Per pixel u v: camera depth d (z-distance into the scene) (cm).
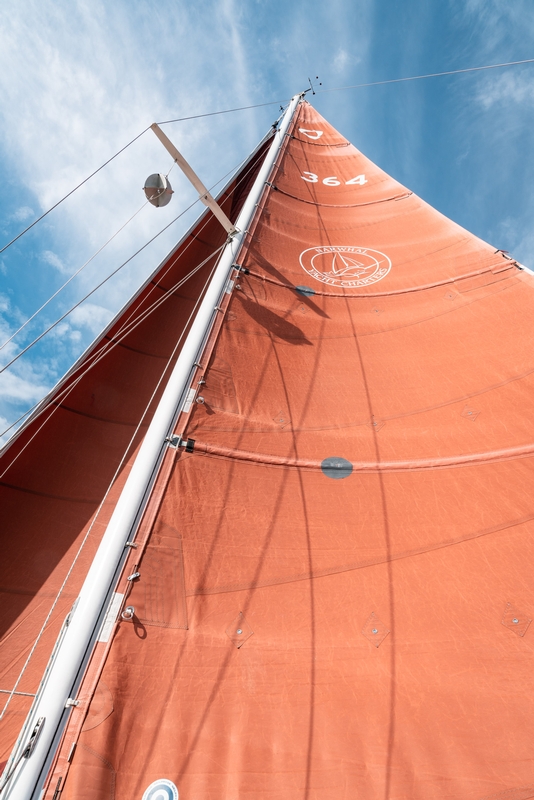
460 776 275
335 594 380
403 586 388
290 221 998
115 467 604
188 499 420
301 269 856
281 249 889
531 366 595
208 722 291
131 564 360
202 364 568
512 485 466
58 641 311
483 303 721
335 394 604
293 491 462
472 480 478
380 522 441
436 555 410
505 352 629
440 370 634
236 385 565
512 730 297
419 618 365
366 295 804
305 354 661
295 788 267
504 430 528
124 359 711
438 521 440
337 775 274
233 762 275
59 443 598
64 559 520
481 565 400
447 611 369
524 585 383
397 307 770
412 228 978
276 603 367
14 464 561
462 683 324
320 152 1407
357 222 1047
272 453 497
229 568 380
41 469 572
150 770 265
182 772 267
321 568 396
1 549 511
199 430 488
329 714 304
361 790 268
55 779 253
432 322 723
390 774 276
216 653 327
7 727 408
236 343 623
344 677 326
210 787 263
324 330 719
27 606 484
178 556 376
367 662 336
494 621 361
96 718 277
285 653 336
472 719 304
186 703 297
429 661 337
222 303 670
